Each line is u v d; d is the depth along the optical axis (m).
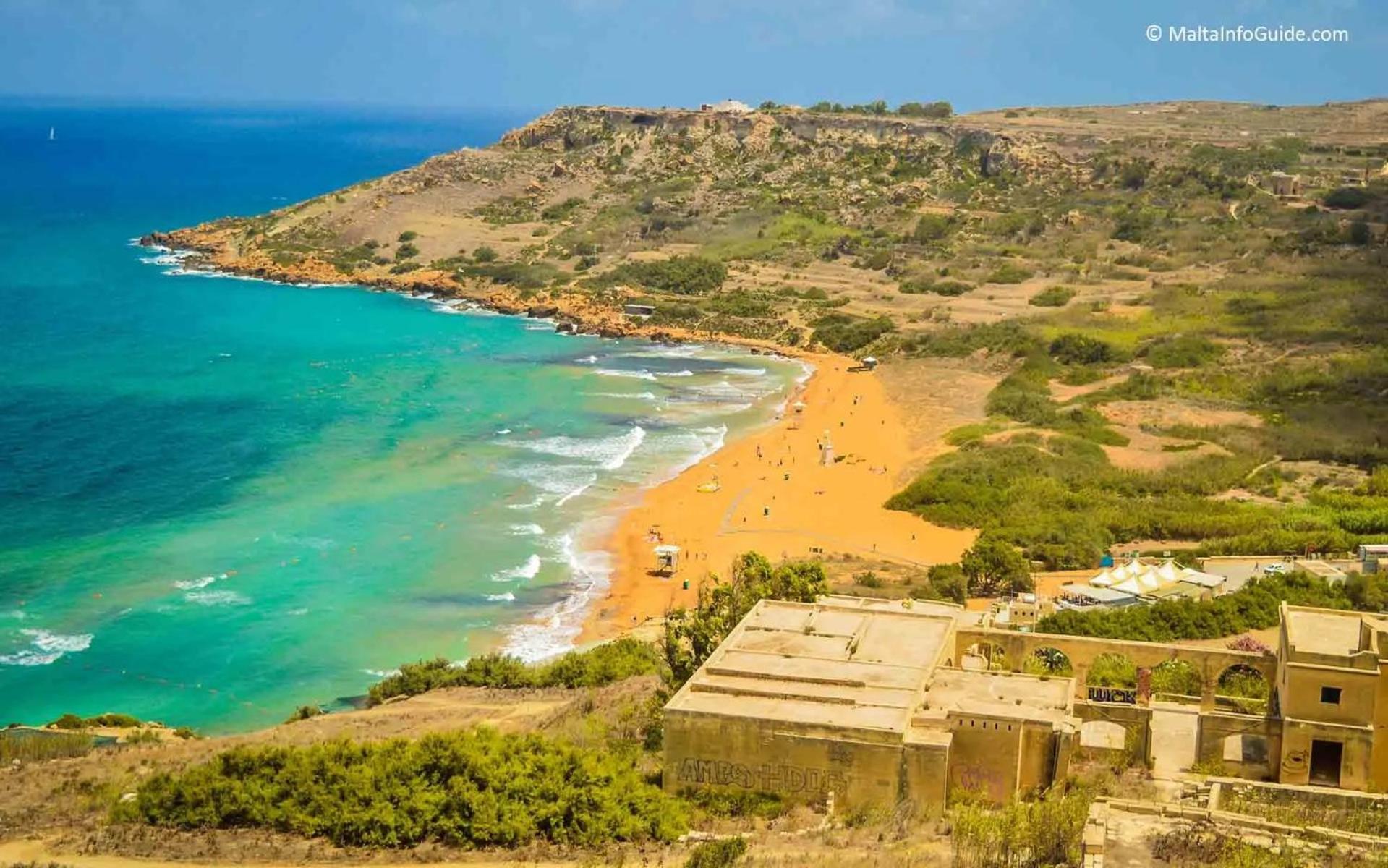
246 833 57.41
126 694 86.44
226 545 111.56
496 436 147.62
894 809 53.69
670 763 56.56
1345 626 57.62
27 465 131.00
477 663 87.75
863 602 70.62
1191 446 137.00
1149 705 60.97
